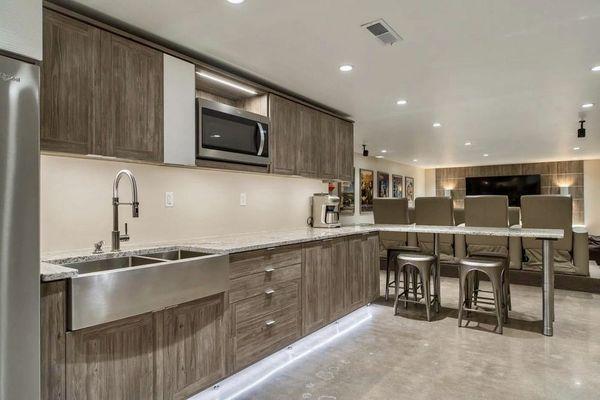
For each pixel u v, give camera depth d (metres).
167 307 1.93
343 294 3.46
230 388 2.29
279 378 2.43
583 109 4.37
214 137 2.70
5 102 1.34
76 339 1.58
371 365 2.61
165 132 2.39
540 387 2.28
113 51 2.13
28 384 1.39
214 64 2.94
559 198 4.64
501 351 2.84
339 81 3.38
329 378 2.42
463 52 2.74
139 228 2.60
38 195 1.43
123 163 2.51
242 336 2.38
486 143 6.93
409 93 3.72
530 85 3.49
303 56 2.80
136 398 1.79
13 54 1.37
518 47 2.66
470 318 3.66
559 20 2.26
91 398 1.62
